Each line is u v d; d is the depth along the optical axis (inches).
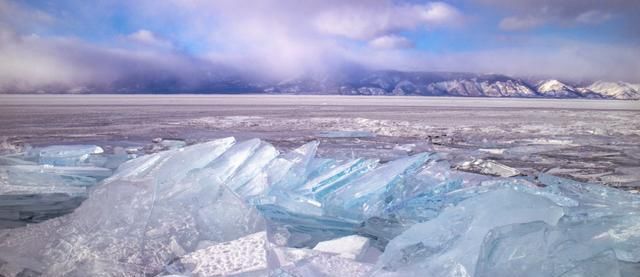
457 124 847.1
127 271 90.2
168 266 89.6
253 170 176.9
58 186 187.8
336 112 1408.7
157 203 119.3
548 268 76.3
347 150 417.7
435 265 83.7
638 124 858.1
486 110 1644.9
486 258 77.4
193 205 121.3
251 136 586.2
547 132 663.8
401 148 444.1
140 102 2448.3
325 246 115.0
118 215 108.1
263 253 91.6
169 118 1006.4
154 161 176.4
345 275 86.3
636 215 107.0
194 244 104.3
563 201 131.2
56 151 302.8
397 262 89.8
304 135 605.9
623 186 248.7
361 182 169.2
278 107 1847.9
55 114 1150.3
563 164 338.3
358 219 150.2
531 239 81.0
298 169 187.3
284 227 136.1
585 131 677.9
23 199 169.5
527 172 296.2
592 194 144.1
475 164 278.7
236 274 84.7
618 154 402.6
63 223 107.7
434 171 184.9
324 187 173.0
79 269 90.3
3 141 499.2
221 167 175.5
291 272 86.0
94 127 727.7
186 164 170.1
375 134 626.5
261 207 159.9
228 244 96.4
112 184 118.8
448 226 99.8
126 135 588.7
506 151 421.7
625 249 91.4
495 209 96.1
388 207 150.3
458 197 151.6
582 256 80.0
